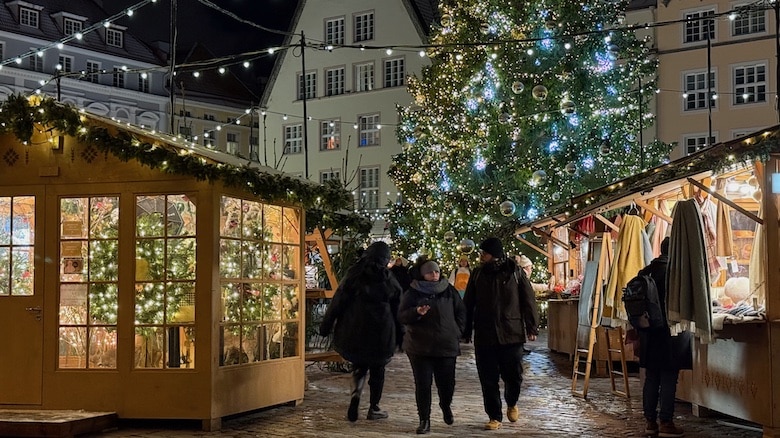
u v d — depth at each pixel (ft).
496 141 85.51
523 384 45.32
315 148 155.74
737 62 135.74
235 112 198.08
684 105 139.03
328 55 154.40
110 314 32.81
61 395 32.86
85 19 175.63
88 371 32.76
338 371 51.16
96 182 33.09
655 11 141.38
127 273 32.71
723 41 136.67
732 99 136.15
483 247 32.48
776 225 28.50
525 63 84.43
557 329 62.44
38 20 169.17
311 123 155.94
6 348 33.35
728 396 31.14
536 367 54.03
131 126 34.30
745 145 28.43
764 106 133.90
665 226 43.14
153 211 32.71
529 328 32.24
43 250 33.35
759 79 134.62
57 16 171.83
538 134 85.35
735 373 30.58
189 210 32.37
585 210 40.22
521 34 83.56
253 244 34.96
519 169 83.15
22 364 33.22
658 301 29.81
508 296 32.01
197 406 31.78
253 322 34.76
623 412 35.81
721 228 36.11
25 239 33.63
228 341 33.12
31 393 33.12
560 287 64.54
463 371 52.60
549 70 83.46
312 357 43.70
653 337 30.17
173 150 31.65
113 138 31.96
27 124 32.58
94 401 32.60
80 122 32.32
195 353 32.01
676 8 139.33
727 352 31.19
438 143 89.61
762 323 28.53
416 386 31.12
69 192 33.24
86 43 175.52
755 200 35.83
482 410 36.76
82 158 33.24
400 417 34.86
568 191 83.30
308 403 38.63
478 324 32.14
